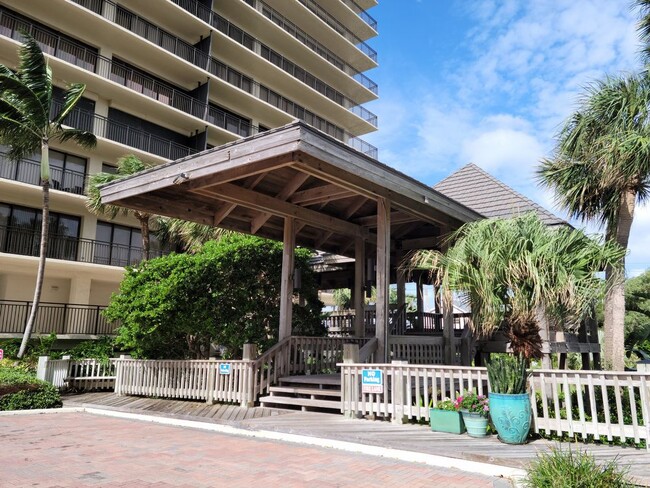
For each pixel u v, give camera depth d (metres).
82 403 11.20
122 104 24.72
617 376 5.98
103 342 16.12
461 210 10.95
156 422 8.88
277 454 6.07
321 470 5.25
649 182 10.62
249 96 29.77
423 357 10.66
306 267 14.29
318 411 9.03
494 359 6.57
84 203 22.06
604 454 5.43
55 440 7.05
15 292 21.28
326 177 8.12
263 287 13.30
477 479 4.90
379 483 4.75
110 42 24.48
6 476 5.00
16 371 11.84
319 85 37.31
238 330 12.72
